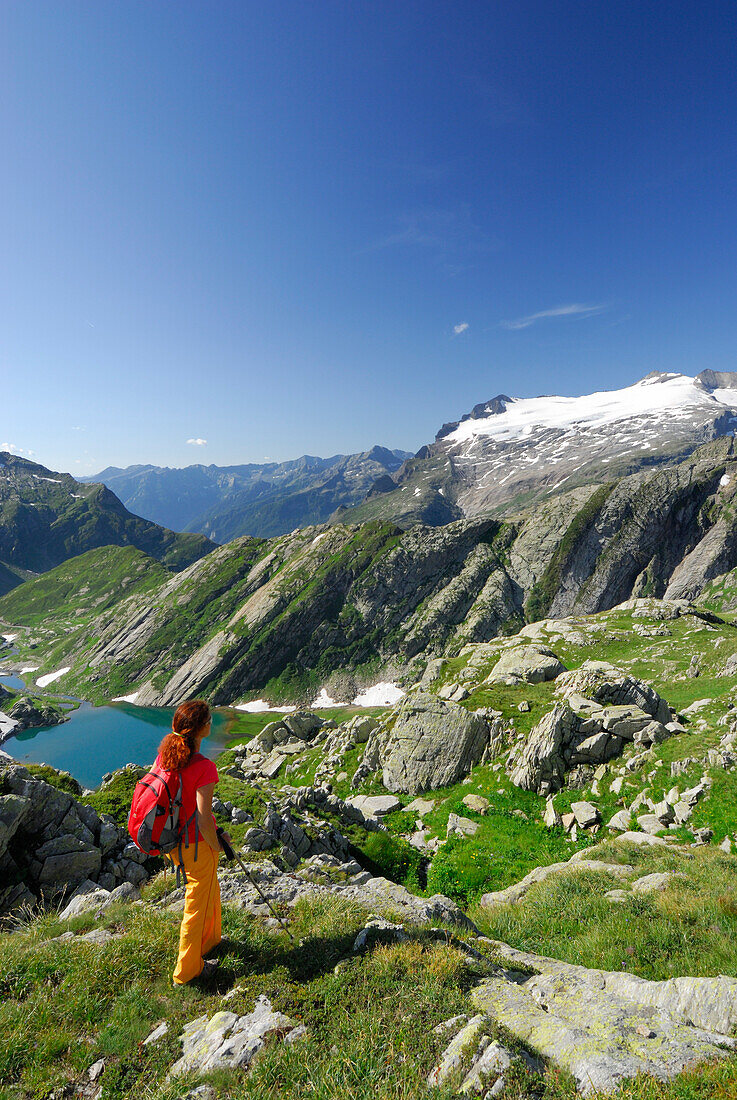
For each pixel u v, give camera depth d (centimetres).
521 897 1581
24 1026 538
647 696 3475
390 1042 476
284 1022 512
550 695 4225
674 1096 413
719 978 682
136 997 591
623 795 2698
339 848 1973
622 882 1469
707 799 2334
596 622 8694
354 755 4672
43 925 871
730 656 5244
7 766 1251
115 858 1250
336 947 684
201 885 639
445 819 3069
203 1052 487
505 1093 403
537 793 3073
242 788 1905
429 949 673
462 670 6369
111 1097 442
